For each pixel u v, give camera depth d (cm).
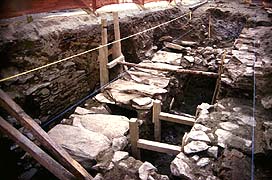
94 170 365
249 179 296
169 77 660
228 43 945
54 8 615
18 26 481
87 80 626
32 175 448
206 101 759
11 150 427
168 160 517
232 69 500
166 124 600
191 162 330
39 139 320
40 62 493
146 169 347
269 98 419
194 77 796
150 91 567
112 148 400
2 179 425
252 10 1071
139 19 777
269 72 474
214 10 1084
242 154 330
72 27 563
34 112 493
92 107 546
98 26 630
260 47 626
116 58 650
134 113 574
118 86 602
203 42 952
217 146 349
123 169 354
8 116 429
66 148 396
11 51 445
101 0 732
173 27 967
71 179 332
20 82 457
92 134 434
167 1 1043
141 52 784
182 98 749
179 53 829
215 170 316
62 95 551
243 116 410
